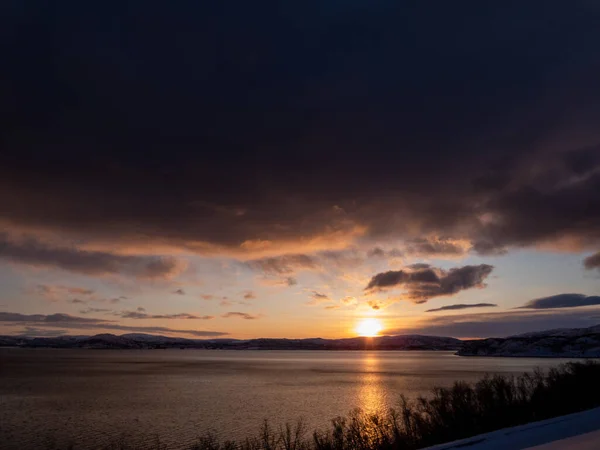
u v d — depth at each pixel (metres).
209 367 162.88
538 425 14.48
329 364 195.50
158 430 38.94
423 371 125.75
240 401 57.88
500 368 134.62
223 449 19.83
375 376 106.19
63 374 120.12
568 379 21.86
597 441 10.16
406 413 18.61
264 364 195.25
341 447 16.30
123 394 68.69
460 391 19.09
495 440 12.57
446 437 15.97
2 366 165.62
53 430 40.25
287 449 19.44
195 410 50.16
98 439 36.16
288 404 53.72
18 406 56.19
